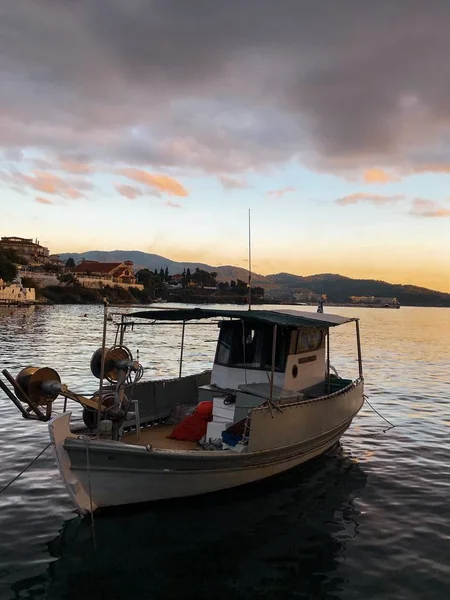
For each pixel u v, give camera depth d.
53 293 139.62
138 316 10.86
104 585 6.94
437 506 9.90
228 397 10.62
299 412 10.53
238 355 11.70
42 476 10.90
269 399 9.65
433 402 21.12
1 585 6.89
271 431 9.79
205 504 9.57
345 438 14.87
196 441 10.59
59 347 38.66
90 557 7.61
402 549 8.19
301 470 11.77
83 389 21.05
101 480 8.39
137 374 9.92
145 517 8.91
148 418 11.67
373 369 32.34
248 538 8.37
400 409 19.48
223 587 6.98
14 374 24.83
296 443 10.54
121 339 10.67
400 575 7.42
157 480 8.74
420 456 13.16
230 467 9.35
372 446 14.05
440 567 7.66
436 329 88.12
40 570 7.25
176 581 7.08
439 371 31.91
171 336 57.78
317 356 12.93
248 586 7.03
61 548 7.85
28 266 150.88
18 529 8.45
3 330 53.41
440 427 16.45
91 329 58.81
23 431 14.29
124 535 8.27
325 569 7.52
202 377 13.54
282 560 7.73
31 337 46.72
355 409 13.63
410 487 10.88
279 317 10.19
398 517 9.38
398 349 47.78
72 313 94.81
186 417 10.97
